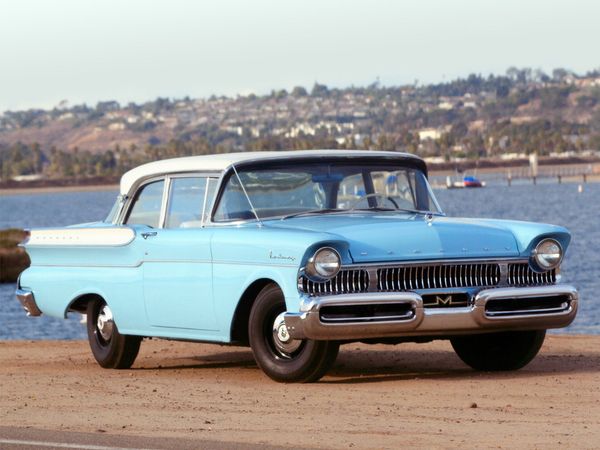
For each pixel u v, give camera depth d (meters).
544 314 12.81
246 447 9.01
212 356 16.28
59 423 10.46
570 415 10.50
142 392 12.35
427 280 12.43
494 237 12.84
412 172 14.13
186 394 12.13
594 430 9.76
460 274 12.58
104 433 9.82
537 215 145.62
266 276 12.42
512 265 12.85
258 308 12.66
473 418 10.40
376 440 9.41
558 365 14.21
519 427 9.95
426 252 12.42
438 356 15.48
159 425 10.27
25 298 15.70
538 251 12.91
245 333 13.13
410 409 10.91
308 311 11.93
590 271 66.12
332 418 10.50
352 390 12.14
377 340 12.94
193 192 13.75
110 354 14.80
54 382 13.36
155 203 14.26
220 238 12.99
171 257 13.59
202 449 8.94
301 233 12.23
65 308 15.13
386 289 12.28
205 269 13.17
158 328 13.93
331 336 11.99
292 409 11.03
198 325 13.38
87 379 13.66
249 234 12.72
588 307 45.81
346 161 13.76
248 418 10.58
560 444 9.16
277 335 12.52
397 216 13.61
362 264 12.17
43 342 19.47
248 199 13.30
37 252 15.63
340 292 12.16
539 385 12.30
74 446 9.11
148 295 13.95
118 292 14.37
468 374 13.41
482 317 12.47
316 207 13.46
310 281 12.08
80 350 17.95
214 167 13.52
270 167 13.49
